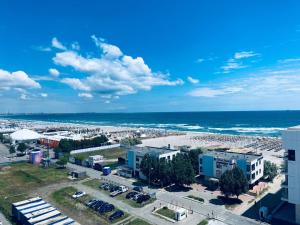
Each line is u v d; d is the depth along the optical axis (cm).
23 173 11262
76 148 16588
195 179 9069
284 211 6881
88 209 7275
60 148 15550
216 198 7994
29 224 5938
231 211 7000
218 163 9306
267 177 9631
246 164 8681
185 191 8681
